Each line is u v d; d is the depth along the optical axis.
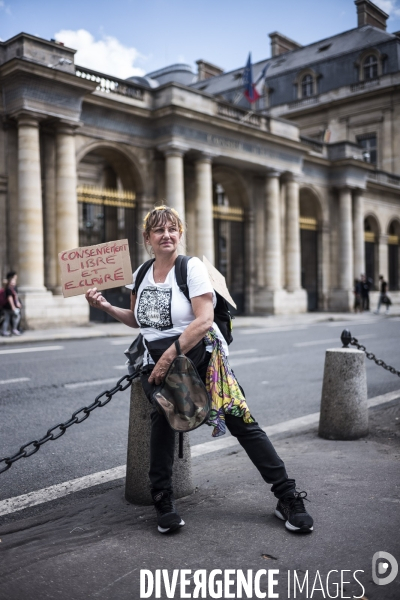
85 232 28.05
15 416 6.26
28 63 16.38
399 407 6.59
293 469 4.21
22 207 17.16
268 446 3.24
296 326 20.33
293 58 46.78
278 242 26.25
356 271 32.25
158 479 3.20
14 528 3.27
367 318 25.62
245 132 23.53
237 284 26.84
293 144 26.08
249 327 20.00
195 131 21.75
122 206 21.09
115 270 3.27
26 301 16.94
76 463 4.72
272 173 25.91
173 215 3.25
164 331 3.16
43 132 18.34
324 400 5.33
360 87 40.91
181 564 2.75
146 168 21.55
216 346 3.16
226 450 5.12
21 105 16.81
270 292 25.91
